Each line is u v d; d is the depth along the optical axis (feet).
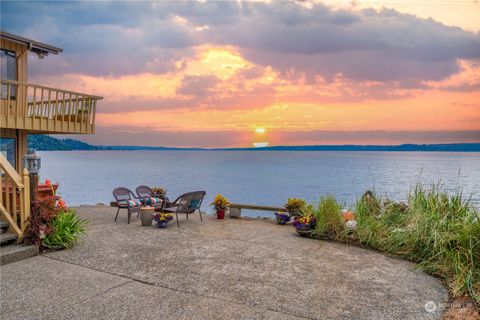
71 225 20.01
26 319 11.09
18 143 37.91
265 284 14.32
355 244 21.01
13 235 18.13
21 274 15.17
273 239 22.31
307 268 16.44
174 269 16.06
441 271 15.94
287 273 15.70
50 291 13.33
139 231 24.22
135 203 27.78
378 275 15.64
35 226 18.26
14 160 37.65
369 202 23.47
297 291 13.64
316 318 11.45
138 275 15.20
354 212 22.86
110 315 11.41
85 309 11.83
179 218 30.53
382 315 11.74
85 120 40.32
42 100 35.37
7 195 18.92
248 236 23.16
